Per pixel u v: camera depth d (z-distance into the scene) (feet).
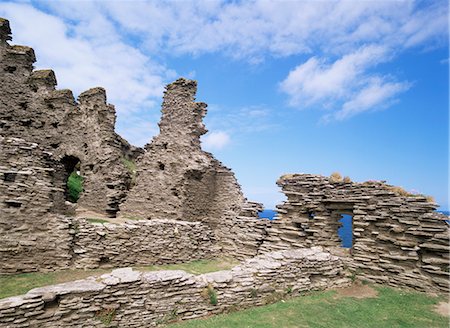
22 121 101.19
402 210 53.11
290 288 44.88
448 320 37.96
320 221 64.39
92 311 32.45
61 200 65.00
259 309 39.75
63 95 102.12
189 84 90.53
